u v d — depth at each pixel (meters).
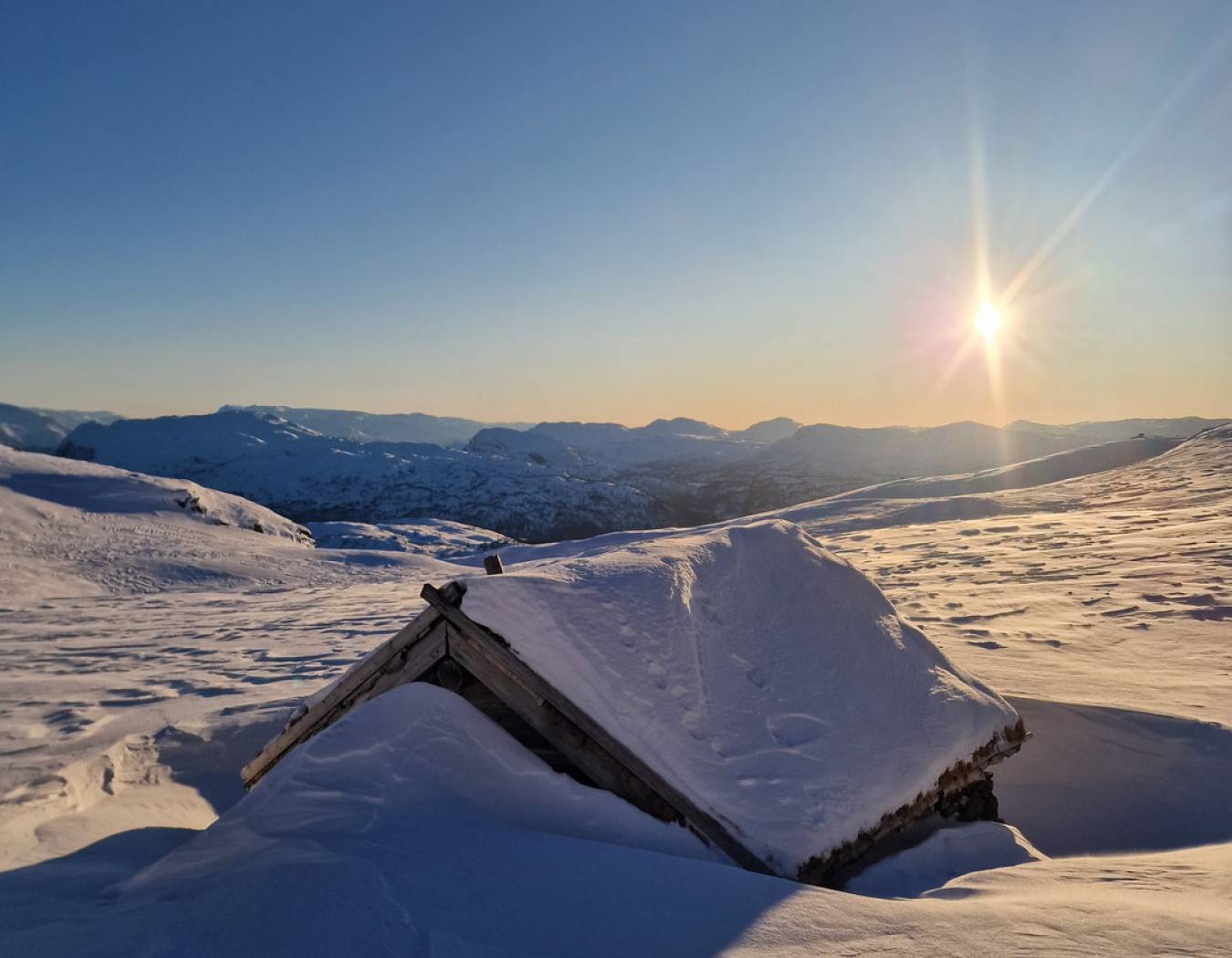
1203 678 6.11
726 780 2.81
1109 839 4.05
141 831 3.25
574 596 3.21
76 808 3.68
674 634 3.24
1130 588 10.26
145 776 4.35
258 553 28.75
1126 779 4.47
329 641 9.80
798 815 2.73
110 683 6.88
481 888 2.06
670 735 2.88
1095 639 7.68
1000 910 2.07
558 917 1.92
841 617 3.89
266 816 2.50
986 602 10.27
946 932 1.89
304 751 2.76
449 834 2.40
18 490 32.12
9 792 3.78
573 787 2.79
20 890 2.34
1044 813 4.30
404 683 3.23
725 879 2.20
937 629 8.70
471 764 2.79
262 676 7.28
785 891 2.14
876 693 3.50
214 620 13.16
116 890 2.30
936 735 3.41
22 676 7.36
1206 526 16.00
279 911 1.91
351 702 3.32
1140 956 1.75
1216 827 3.98
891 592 11.91
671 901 2.03
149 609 15.87
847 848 2.72
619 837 2.64
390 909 1.91
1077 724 5.08
